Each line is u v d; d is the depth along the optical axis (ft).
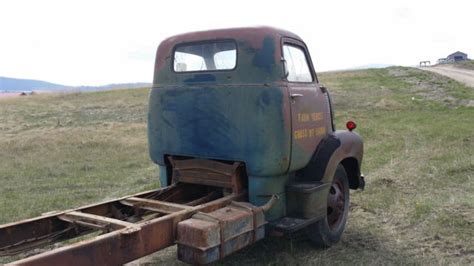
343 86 105.29
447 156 31.37
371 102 78.64
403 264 14.66
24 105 90.58
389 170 28.22
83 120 70.38
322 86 17.16
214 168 14.83
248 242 12.68
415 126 49.78
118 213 13.93
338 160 16.30
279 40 14.32
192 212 12.35
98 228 11.35
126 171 32.35
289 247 16.29
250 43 14.12
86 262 9.50
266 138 13.78
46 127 61.77
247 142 13.97
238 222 12.17
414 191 23.08
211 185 15.02
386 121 56.70
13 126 63.87
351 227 18.39
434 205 20.06
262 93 13.80
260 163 13.82
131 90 123.75
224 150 14.42
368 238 17.12
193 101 14.98
